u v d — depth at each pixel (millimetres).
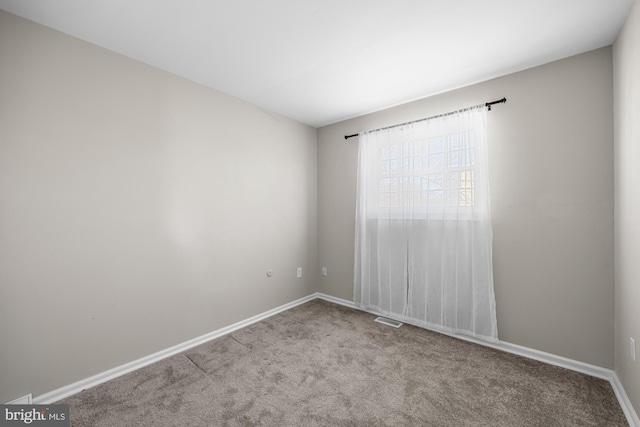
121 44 2057
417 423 1643
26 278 1764
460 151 2666
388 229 3189
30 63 1775
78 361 1961
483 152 2531
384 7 1682
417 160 2973
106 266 2098
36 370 1797
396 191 3123
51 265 1855
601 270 2088
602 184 2080
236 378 2082
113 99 2133
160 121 2404
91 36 1958
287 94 2932
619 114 1888
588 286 2139
